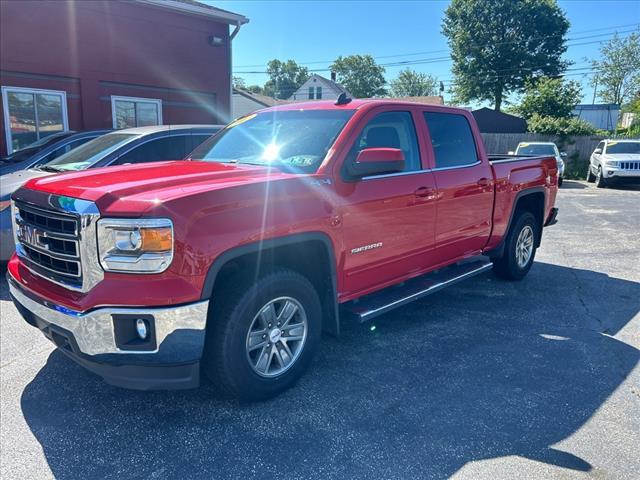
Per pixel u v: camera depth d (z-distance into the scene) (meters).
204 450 2.72
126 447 2.75
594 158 20.14
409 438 2.84
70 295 2.75
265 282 3.02
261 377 3.11
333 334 3.61
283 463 2.62
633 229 9.64
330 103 4.09
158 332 2.58
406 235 3.96
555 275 6.32
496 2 41.44
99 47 12.09
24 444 2.77
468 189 4.61
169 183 2.88
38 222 2.98
